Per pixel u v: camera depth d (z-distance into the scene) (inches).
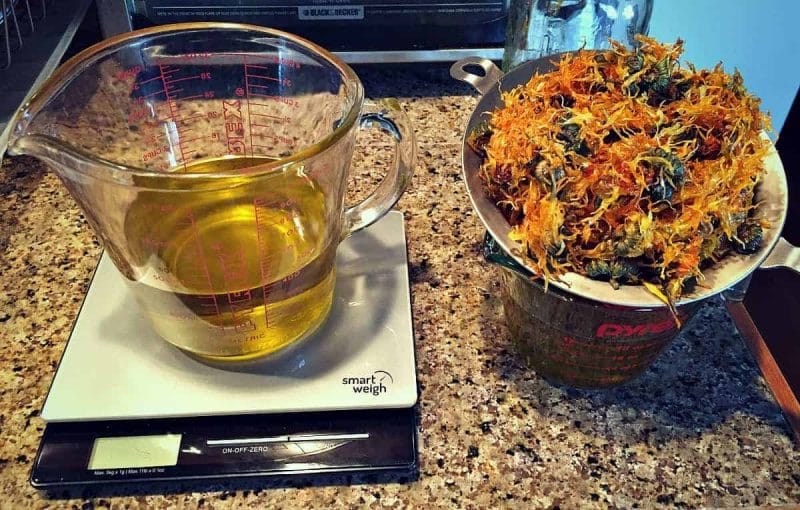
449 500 17.6
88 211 17.7
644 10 29.3
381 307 21.4
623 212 15.7
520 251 16.3
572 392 20.1
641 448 18.8
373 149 29.1
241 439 18.2
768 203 16.6
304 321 19.9
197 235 18.7
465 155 18.3
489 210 17.3
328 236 19.4
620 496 17.7
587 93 18.1
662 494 17.8
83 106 19.7
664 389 20.3
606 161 15.9
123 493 17.6
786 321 33.5
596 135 16.2
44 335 21.4
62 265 23.7
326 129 21.3
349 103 18.4
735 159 16.1
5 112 24.4
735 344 21.6
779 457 18.6
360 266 22.7
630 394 20.1
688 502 17.6
